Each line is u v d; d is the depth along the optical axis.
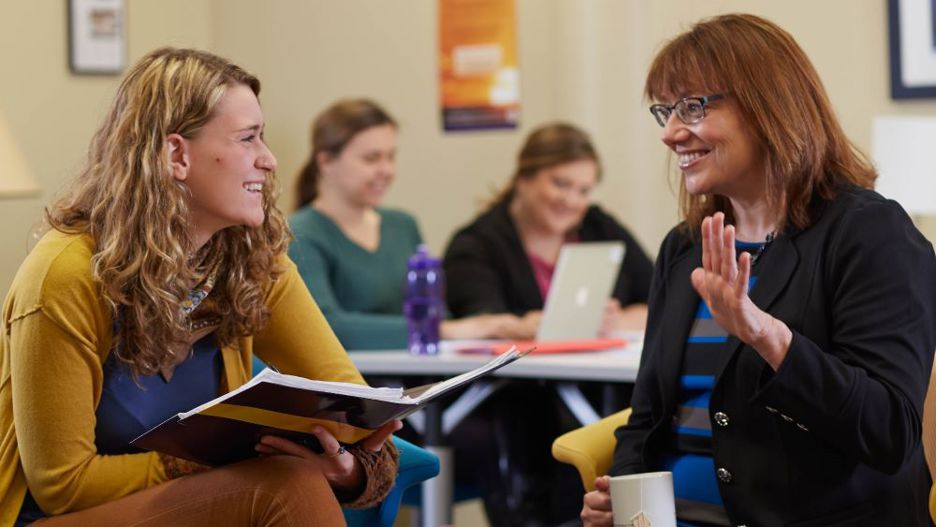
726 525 2.72
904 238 2.61
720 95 2.68
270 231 2.87
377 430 2.77
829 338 2.62
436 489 4.35
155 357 2.68
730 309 2.44
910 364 2.53
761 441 2.67
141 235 2.63
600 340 4.64
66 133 6.16
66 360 2.58
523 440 4.59
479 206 6.41
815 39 5.88
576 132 5.39
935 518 2.55
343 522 2.58
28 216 5.92
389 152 5.26
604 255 4.83
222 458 2.65
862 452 2.51
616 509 2.56
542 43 6.50
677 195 3.03
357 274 5.15
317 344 2.97
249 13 7.14
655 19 6.19
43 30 6.07
